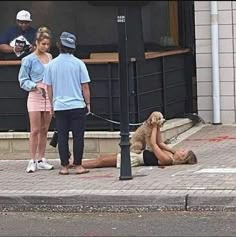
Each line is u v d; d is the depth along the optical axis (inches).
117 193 745.0
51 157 991.0
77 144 861.8
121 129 812.0
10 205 763.4
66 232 652.7
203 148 991.0
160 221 682.8
